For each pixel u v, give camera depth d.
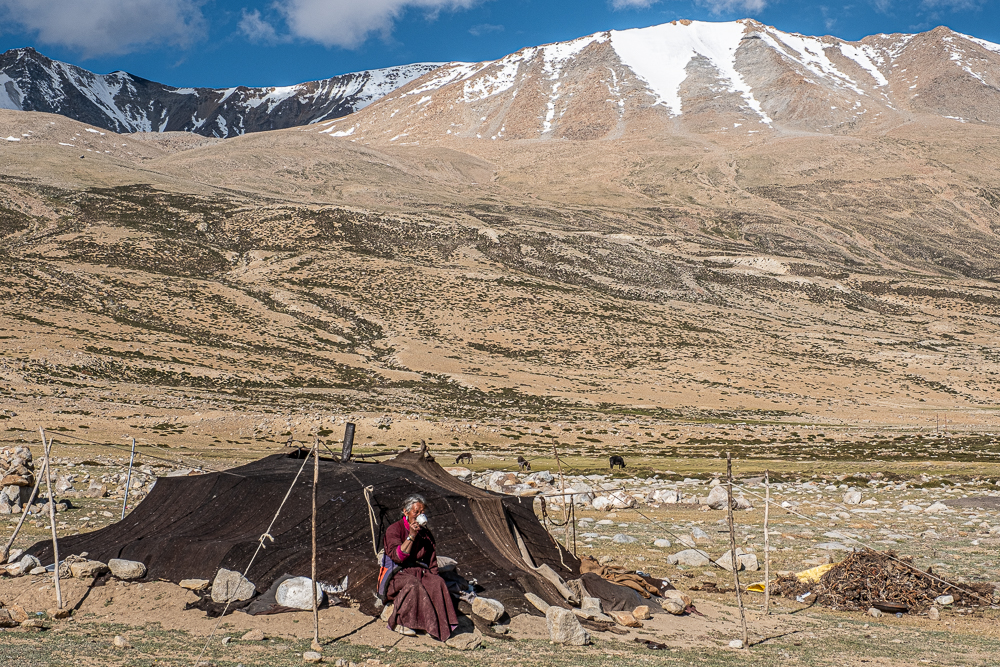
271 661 7.89
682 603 11.26
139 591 9.83
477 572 10.63
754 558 15.38
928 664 9.16
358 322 111.88
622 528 20.66
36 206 157.62
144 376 79.25
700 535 19.27
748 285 153.62
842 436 68.19
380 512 11.02
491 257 151.00
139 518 12.11
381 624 9.27
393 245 154.00
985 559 16.55
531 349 105.44
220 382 81.81
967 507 26.50
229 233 155.12
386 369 94.50
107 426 54.22
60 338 85.88
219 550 10.27
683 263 163.62
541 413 78.56
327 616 9.30
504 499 12.75
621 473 39.28
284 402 74.94
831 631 10.77
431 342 105.44
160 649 8.11
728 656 9.08
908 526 21.94
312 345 102.12
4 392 63.59
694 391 91.38
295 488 11.48
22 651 7.80
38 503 20.19
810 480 37.41
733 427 71.19
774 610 12.12
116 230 147.62
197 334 98.81
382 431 57.91
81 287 108.31
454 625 9.16
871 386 97.75
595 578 11.45
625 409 82.50
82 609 9.41
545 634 9.44
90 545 11.46
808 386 96.25
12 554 11.56
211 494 11.96
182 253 138.88
